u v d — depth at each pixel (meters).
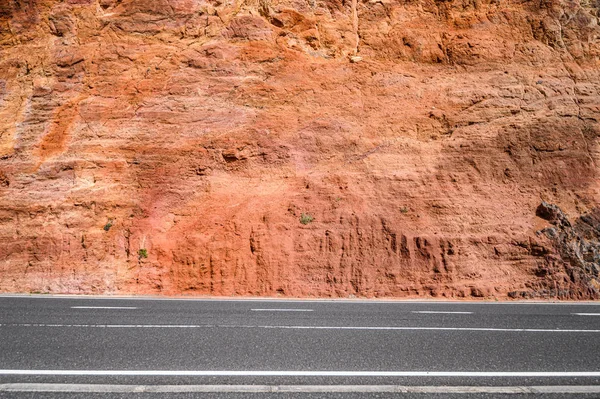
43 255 14.68
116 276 14.34
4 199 15.77
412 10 21.69
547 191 16.48
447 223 15.18
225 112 18.30
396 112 18.91
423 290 13.86
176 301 11.73
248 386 4.84
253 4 20.95
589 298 13.54
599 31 21.02
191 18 20.28
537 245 14.46
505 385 5.02
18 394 4.59
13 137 17.64
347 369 5.46
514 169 16.91
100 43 19.61
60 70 19.02
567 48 20.56
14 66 19.38
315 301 12.08
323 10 21.38
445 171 16.77
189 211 16.11
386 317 9.12
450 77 19.91
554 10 21.27
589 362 5.93
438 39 20.91
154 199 16.27
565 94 18.94
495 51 20.36
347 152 17.80
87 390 4.70
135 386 4.80
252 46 19.91
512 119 18.16
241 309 10.09
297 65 19.84
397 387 4.88
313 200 15.86
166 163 16.94
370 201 15.86
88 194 15.87
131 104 18.25
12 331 7.38
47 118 18.05
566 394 4.79
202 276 14.18
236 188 16.80
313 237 14.78
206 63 19.28
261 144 17.67
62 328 7.63
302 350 6.29
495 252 14.48
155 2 20.31
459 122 18.39
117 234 15.27
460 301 12.66
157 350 6.21
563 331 7.85
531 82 19.36
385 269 14.20
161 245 14.91
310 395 4.64
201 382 4.95
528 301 12.85
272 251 14.46
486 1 21.61
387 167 16.97
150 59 19.33
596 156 17.27
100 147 17.12
